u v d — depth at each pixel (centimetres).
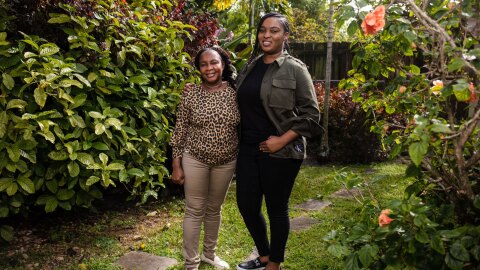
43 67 311
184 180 281
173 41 399
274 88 247
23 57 307
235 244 336
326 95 644
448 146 187
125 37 355
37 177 318
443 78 175
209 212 290
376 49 216
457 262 153
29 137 290
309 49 926
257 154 260
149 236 353
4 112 290
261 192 267
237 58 511
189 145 275
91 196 349
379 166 623
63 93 306
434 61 198
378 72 218
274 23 251
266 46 254
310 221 390
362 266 176
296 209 425
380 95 242
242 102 260
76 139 336
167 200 450
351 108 657
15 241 334
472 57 167
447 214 178
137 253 319
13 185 295
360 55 208
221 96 270
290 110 250
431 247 157
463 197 182
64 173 321
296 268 291
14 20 324
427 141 150
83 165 329
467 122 161
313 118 248
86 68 332
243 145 267
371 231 179
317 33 1385
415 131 153
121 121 366
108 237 348
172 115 432
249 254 319
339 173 213
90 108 343
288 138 247
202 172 272
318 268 290
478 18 184
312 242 334
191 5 594
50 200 323
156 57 401
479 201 168
